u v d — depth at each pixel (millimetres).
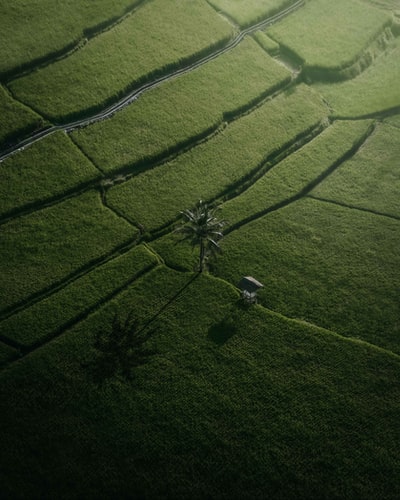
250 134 111562
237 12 133625
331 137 115000
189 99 113688
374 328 84375
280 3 139375
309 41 133000
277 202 101625
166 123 108562
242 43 128250
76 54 115375
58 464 66188
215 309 84125
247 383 75875
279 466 67750
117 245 91250
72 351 77438
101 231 92688
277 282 89438
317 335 81875
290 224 98438
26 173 97188
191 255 91750
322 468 67875
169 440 69375
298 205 102062
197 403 73312
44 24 118125
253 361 78375
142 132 106375
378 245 95875
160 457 67688
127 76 113438
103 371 75438
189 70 120000
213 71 120438
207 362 77750
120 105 110375
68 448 67688
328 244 95562
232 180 103250
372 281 90438
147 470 66500
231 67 122312
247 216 98625
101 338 79250
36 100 106312
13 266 86625
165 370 76438
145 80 114688
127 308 83375
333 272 91375
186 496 64625
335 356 79562
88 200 96438
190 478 66188
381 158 112188
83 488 64500
